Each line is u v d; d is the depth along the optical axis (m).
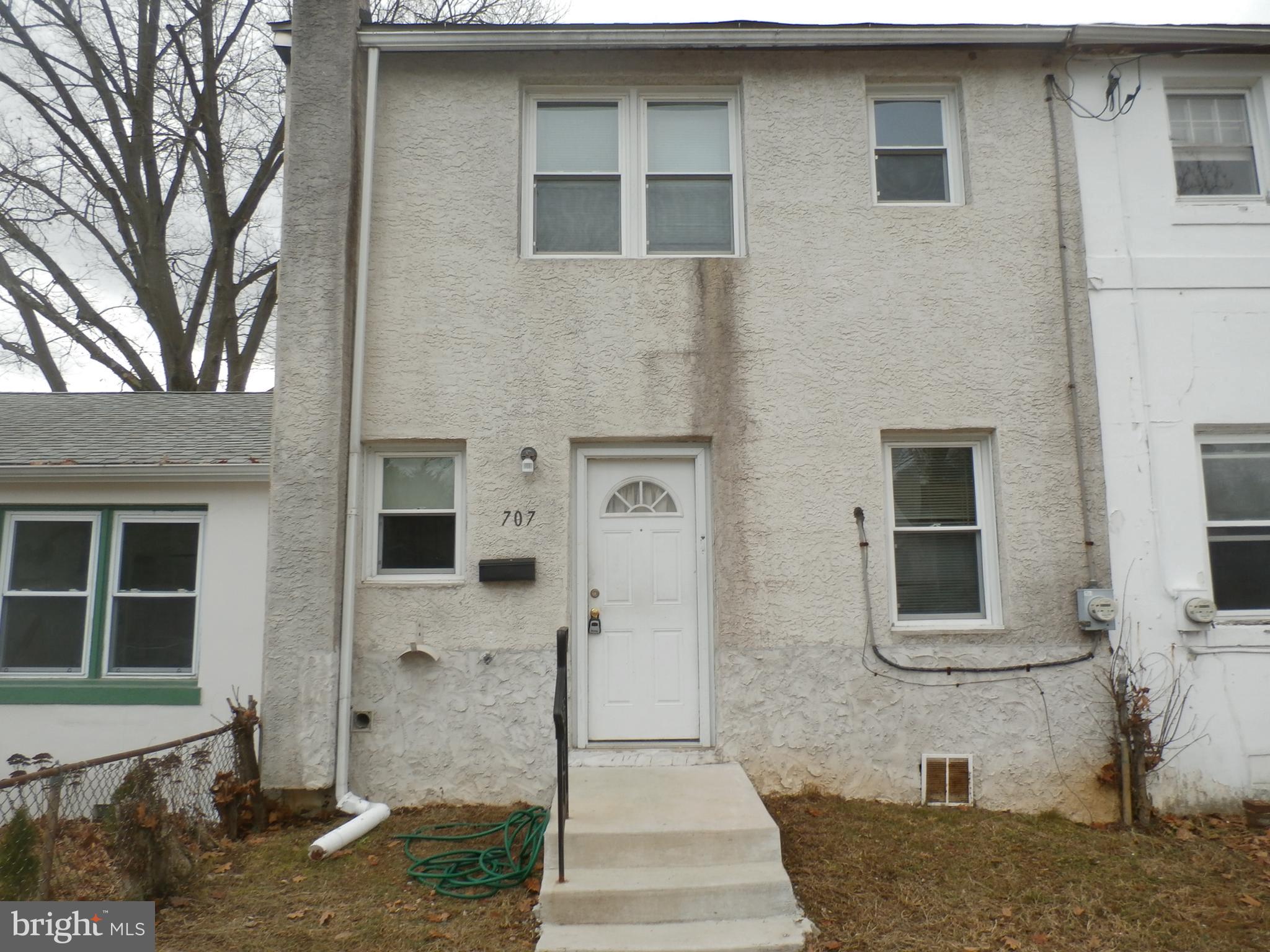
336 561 6.15
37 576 7.23
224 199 17.56
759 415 6.52
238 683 6.98
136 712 6.93
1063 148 6.80
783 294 6.64
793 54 6.89
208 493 7.22
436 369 6.53
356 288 6.57
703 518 6.61
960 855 5.31
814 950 4.23
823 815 5.83
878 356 6.58
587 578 6.55
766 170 6.78
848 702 6.27
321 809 6.02
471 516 6.41
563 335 6.59
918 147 7.02
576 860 4.79
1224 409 6.57
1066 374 6.58
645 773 5.87
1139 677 6.29
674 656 6.52
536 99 7.08
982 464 6.64
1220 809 6.16
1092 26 6.63
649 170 7.01
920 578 6.59
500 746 6.23
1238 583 6.55
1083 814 6.16
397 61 6.85
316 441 6.25
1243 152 7.06
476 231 6.69
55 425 8.51
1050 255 6.71
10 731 6.89
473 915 4.62
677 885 4.52
